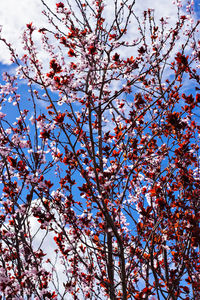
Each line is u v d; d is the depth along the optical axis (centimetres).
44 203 438
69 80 420
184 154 473
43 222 434
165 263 481
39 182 424
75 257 503
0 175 455
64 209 455
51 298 448
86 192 465
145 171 551
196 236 423
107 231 464
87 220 466
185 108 465
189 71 441
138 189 524
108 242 466
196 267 476
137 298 412
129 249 482
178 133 485
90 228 492
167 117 446
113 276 443
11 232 463
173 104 493
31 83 470
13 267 490
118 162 487
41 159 452
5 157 442
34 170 435
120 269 454
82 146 518
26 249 488
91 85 441
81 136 450
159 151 510
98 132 513
